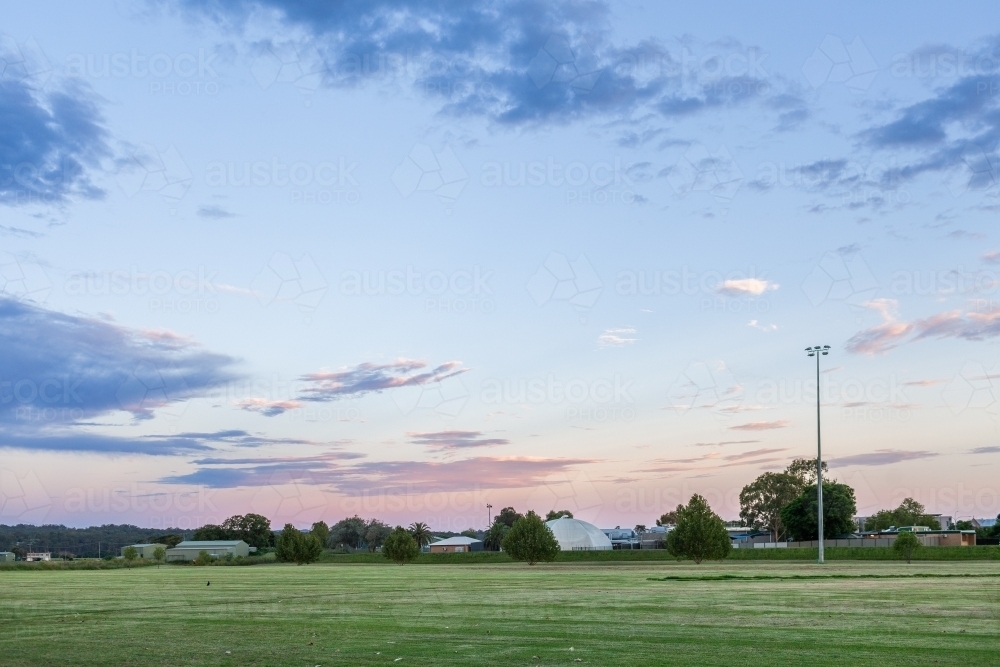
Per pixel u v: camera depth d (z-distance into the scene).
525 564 102.69
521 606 29.53
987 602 28.72
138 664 17.08
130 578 67.94
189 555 157.50
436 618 25.52
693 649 17.86
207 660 17.44
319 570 88.25
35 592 44.78
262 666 16.52
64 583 57.62
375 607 30.33
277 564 130.12
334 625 23.94
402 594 38.06
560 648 18.27
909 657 16.48
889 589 36.62
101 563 118.38
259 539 190.50
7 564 107.94
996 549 87.75
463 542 181.12
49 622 26.44
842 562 81.75
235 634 22.06
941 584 40.84
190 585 52.19
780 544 127.00
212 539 188.88
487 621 24.34
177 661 17.41
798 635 19.89
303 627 23.55
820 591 35.56
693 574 55.75
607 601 31.28
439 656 17.39
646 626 22.34
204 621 25.95
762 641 18.92
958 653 16.92
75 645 20.22
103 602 35.56
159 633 22.66
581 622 23.64
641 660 16.47
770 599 31.03
